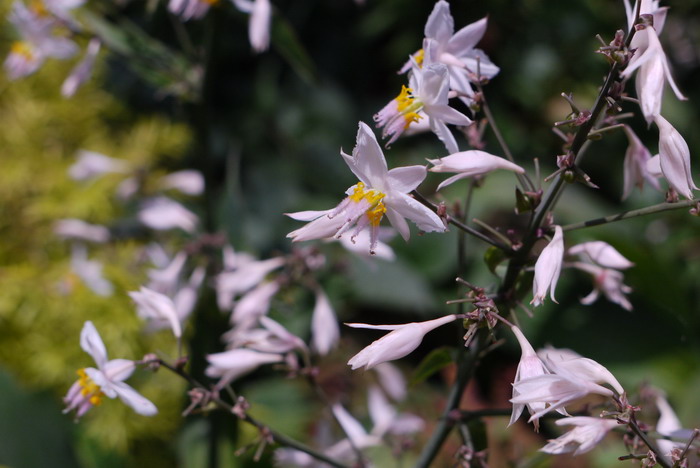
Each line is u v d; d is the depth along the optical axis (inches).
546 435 23.4
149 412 16.4
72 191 28.0
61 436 21.8
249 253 21.0
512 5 39.0
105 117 32.3
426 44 15.9
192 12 19.0
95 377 16.3
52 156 28.8
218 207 21.0
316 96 40.4
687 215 32.6
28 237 27.7
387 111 15.6
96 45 19.6
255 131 39.6
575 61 39.6
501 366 31.1
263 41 19.3
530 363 15.1
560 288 30.2
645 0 15.3
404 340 15.1
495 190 32.6
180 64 19.9
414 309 30.3
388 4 40.4
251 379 31.2
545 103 39.6
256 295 18.6
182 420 25.1
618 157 37.9
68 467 21.4
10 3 28.4
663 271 24.4
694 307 28.8
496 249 16.0
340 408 18.9
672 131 15.0
